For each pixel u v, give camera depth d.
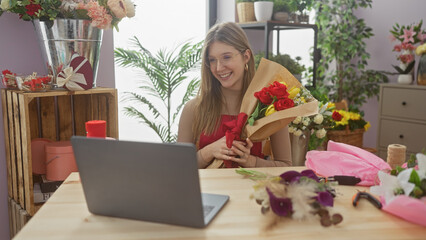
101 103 2.03
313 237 0.85
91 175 0.94
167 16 3.11
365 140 4.41
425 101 3.31
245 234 0.87
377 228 0.90
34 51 2.10
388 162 1.32
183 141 1.87
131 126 3.00
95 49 1.89
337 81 4.17
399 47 3.57
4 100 1.90
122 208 0.95
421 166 0.99
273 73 1.55
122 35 2.85
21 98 1.70
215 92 1.83
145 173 0.89
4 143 2.05
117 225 0.92
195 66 2.79
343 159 1.28
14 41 2.03
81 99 2.14
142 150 0.87
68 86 1.81
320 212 0.95
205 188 1.16
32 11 1.73
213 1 3.53
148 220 0.94
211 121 1.79
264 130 1.45
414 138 3.42
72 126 2.18
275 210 0.93
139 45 2.71
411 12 3.88
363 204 1.04
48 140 1.94
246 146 1.53
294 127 1.86
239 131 1.51
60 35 1.79
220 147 1.60
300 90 1.56
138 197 0.92
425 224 0.91
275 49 3.75
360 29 4.04
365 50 4.31
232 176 1.29
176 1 3.16
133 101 2.97
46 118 2.09
